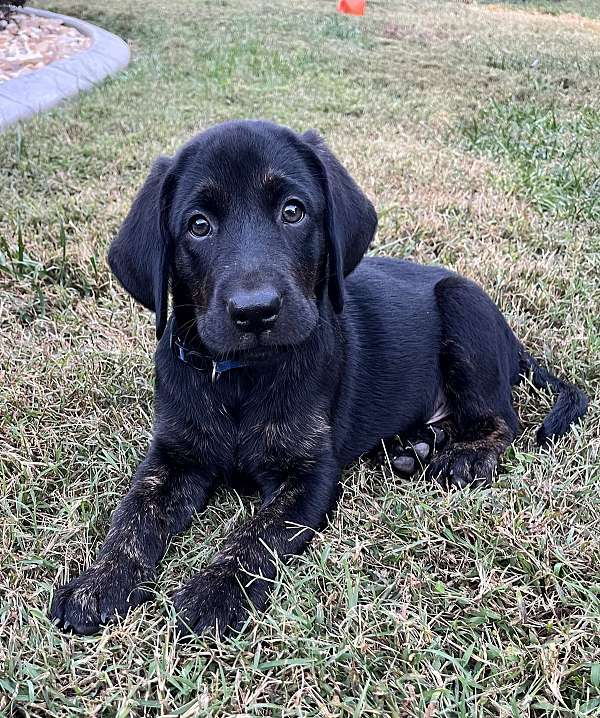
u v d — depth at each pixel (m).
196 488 0.42
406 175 0.88
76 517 0.39
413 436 0.50
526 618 0.33
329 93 1.29
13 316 0.60
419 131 1.08
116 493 0.42
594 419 0.47
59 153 0.94
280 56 1.53
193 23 1.81
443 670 0.32
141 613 0.34
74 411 0.49
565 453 0.44
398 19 1.98
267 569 0.36
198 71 1.42
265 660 0.32
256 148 0.38
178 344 0.41
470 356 0.48
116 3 1.99
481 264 0.66
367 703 0.29
